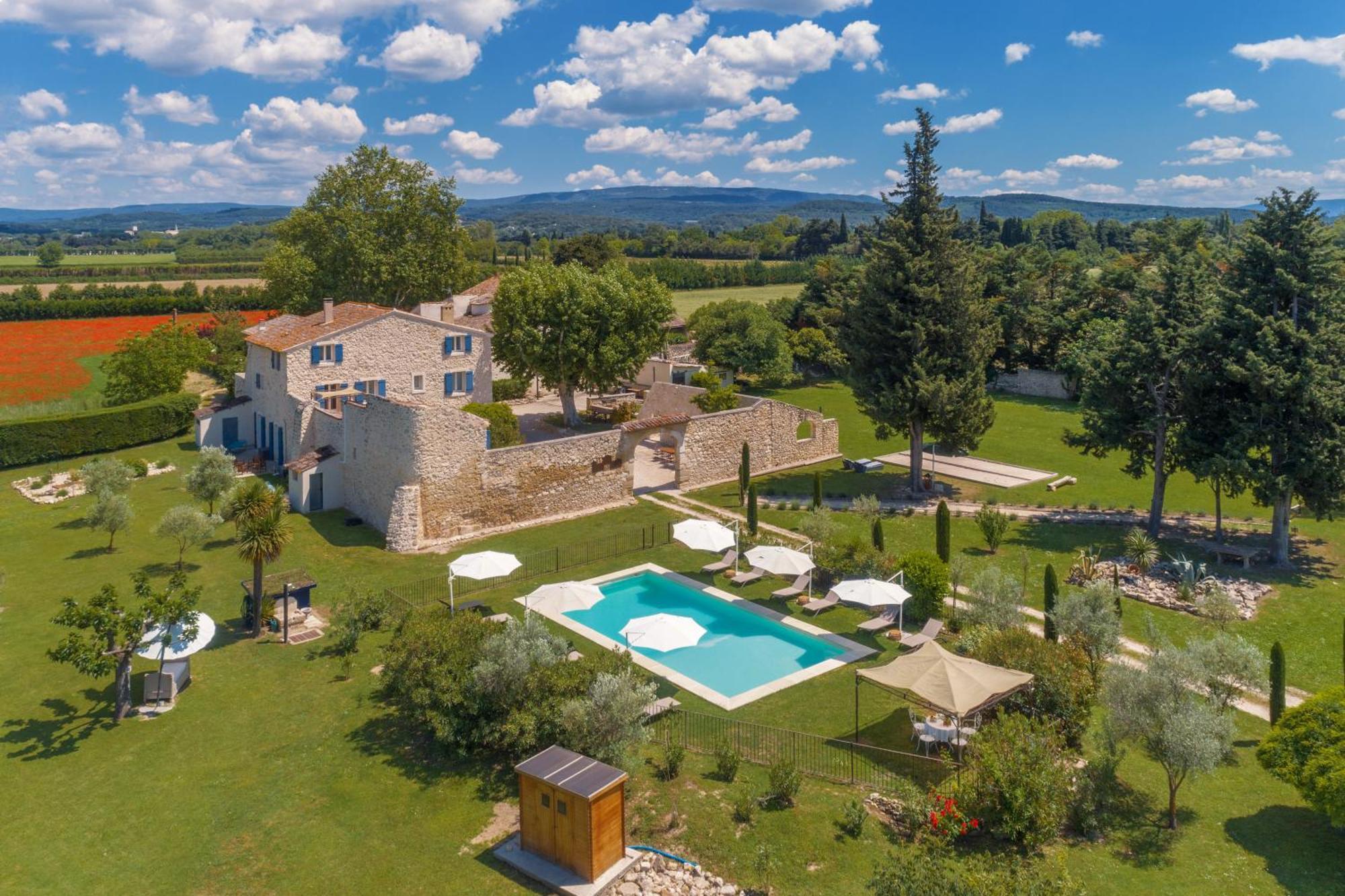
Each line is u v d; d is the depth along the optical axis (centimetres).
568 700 2195
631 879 1817
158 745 2409
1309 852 1944
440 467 4128
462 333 6153
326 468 4638
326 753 2356
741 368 8519
